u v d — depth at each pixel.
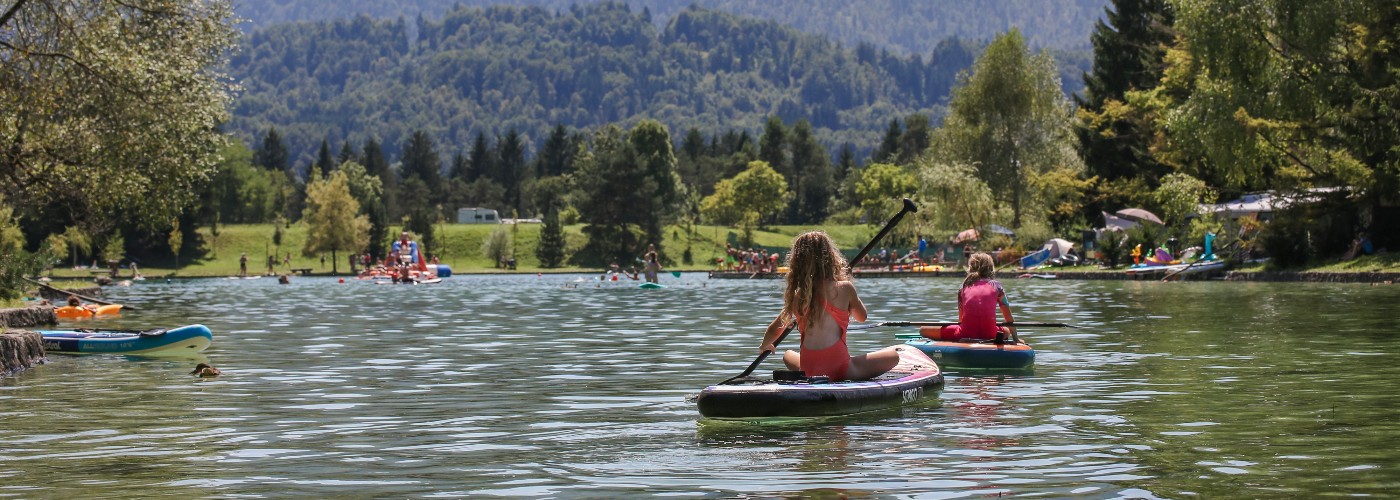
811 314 9.77
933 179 58.72
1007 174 62.59
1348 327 17.42
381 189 160.75
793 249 9.93
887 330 18.16
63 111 22.91
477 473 7.02
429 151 181.25
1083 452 7.48
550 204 156.38
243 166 118.56
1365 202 36.03
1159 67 60.00
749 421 8.91
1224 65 36.75
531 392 10.88
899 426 8.63
